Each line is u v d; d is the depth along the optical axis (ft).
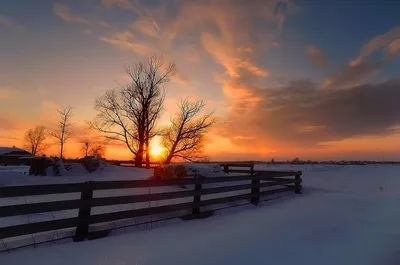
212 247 19.70
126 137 124.88
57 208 18.67
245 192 43.32
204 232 23.27
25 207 17.40
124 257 17.04
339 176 99.91
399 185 70.54
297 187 50.08
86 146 157.17
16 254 16.35
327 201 42.83
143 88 123.95
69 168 63.21
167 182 25.81
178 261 16.99
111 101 124.77
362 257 19.81
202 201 28.89
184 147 126.11
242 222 27.43
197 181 28.60
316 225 27.71
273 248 20.39
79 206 19.70
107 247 18.51
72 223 19.25
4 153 209.97
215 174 48.08
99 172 65.41
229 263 17.24
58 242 18.65
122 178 53.16
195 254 18.22
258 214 31.48
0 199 29.71
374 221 30.78
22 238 18.48
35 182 41.52
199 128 126.93
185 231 23.21
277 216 30.81
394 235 25.54
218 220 27.73
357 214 33.96
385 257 20.01
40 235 19.08
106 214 21.16
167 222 25.26
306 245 21.59
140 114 123.03
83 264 15.70
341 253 20.39
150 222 24.23
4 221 21.95
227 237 22.20
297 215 31.73
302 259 18.74
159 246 19.27
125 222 23.21
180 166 45.98
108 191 36.86
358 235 25.27
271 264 17.57
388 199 45.57
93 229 20.89
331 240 23.30
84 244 18.78
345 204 40.55
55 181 43.57
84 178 50.75
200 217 28.35
